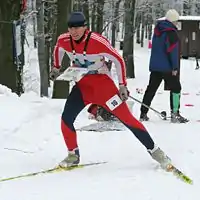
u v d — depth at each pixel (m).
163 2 46.62
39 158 6.62
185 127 9.17
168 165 5.98
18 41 12.22
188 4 56.09
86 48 5.69
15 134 7.55
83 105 6.05
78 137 7.92
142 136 6.02
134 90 18.95
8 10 11.93
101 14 24.84
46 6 20.80
